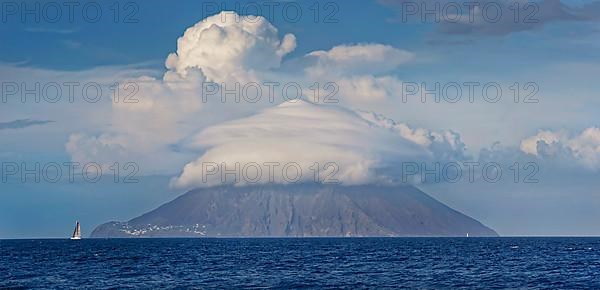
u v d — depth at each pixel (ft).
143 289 302.45
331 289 301.43
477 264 481.05
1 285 324.19
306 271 412.16
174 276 374.63
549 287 307.37
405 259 560.20
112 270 425.28
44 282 339.16
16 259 571.28
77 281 344.28
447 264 482.69
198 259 568.82
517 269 425.69
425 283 328.70
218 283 330.13
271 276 373.40
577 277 360.69
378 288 304.50
